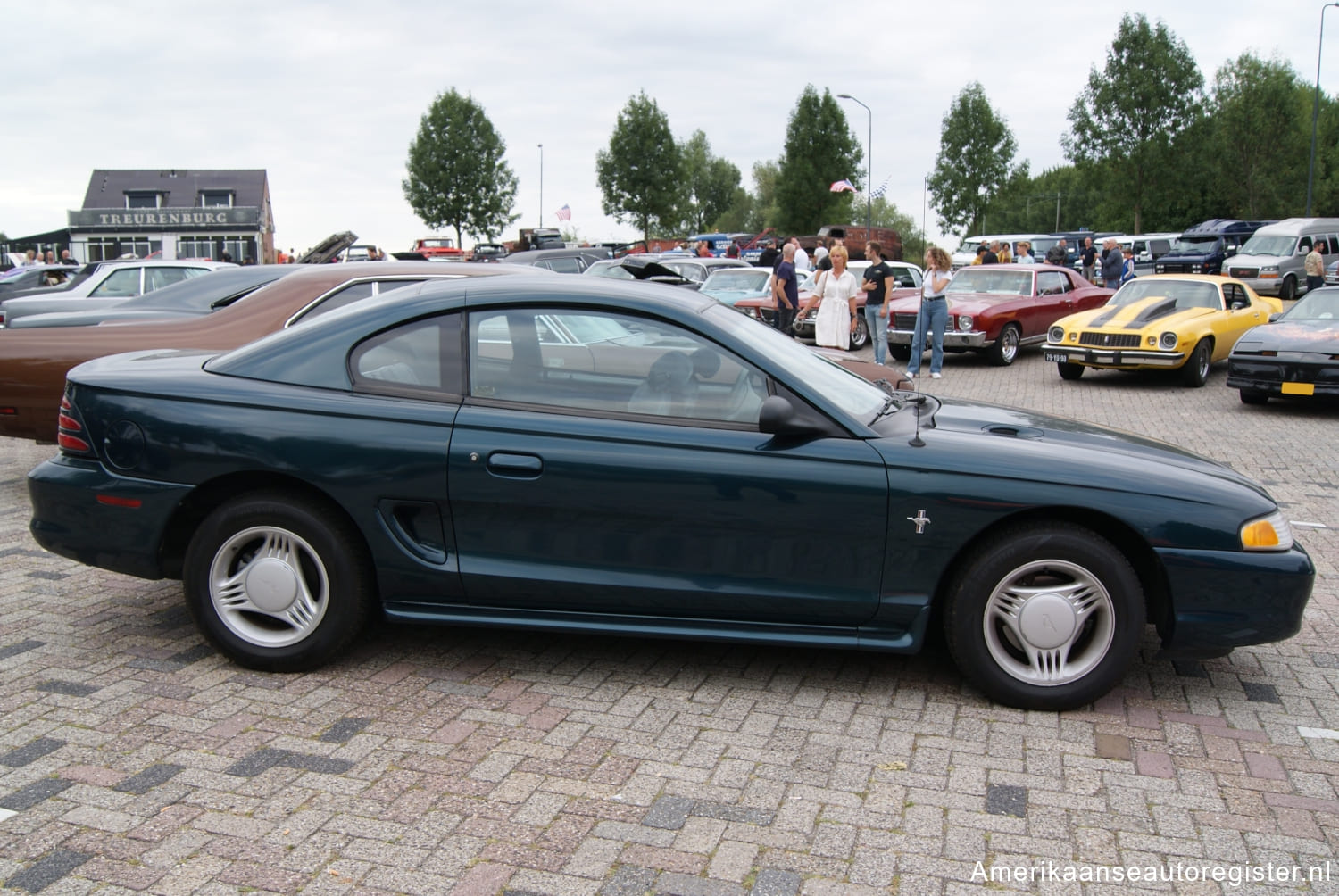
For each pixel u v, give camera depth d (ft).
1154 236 129.39
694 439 12.16
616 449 12.16
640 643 14.35
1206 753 11.34
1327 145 208.64
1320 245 97.71
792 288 49.32
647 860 9.08
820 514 12.02
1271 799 10.36
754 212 368.07
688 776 10.62
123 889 8.54
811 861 9.11
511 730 11.60
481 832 9.51
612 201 171.01
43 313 43.55
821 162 190.49
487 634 14.62
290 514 12.60
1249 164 197.67
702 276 66.59
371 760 10.84
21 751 10.92
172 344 21.49
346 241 62.34
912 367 51.52
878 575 12.16
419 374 12.77
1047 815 9.97
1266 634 12.06
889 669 13.58
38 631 14.52
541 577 12.45
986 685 12.34
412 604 12.88
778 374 12.37
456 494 12.39
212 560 12.80
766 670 13.50
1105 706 12.56
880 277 47.37
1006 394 43.11
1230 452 30.14
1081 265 85.35
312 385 12.80
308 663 12.96
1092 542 11.90
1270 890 8.82
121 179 234.38
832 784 10.51
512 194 183.11
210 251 141.69
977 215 222.28
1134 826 9.79
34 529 13.34
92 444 12.99
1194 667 13.93
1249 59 207.31
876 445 12.12
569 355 12.65
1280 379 37.09
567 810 9.91
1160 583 12.28
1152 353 44.19
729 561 12.25
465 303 12.92
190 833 9.41
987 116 218.38
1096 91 183.62
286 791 10.18
